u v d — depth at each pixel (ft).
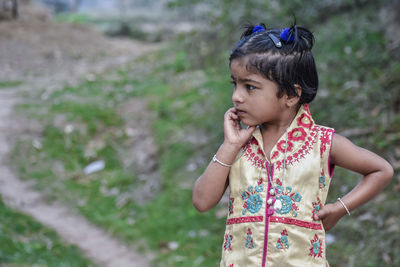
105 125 22.76
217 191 5.50
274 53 5.06
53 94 26.23
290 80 5.11
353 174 13.96
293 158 5.34
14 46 38.06
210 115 20.74
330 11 20.86
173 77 27.91
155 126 21.84
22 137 21.06
